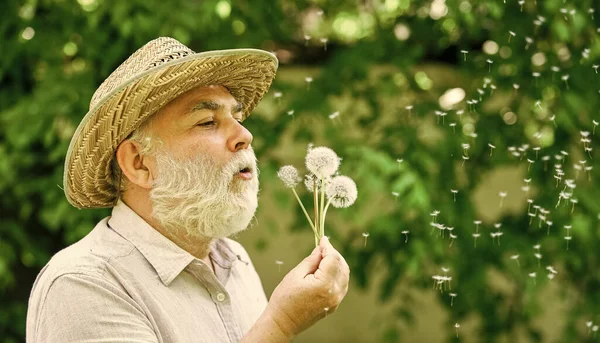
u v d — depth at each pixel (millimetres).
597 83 3514
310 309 1581
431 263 3816
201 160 1684
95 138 1679
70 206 3553
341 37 4457
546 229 3600
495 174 4754
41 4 3807
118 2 3426
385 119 4012
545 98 3658
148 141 1688
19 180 3883
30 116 3529
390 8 3980
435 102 3863
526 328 4027
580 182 3678
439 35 4023
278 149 4039
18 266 4145
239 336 1727
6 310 3994
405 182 3264
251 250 4941
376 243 3797
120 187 1767
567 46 3652
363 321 5121
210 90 1729
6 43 3695
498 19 3596
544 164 3627
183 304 1654
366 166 3350
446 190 3609
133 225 1712
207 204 1666
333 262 1605
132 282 1615
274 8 4047
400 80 3988
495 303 3949
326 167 1718
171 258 1672
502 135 3701
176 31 3430
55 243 4195
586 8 3273
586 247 3633
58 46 3717
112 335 1507
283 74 4512
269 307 1597
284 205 3576
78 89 3607
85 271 1572
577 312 3855
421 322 5070
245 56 1746
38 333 1564
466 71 3855
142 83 1604
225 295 1728
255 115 3803
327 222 3818
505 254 3770
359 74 3770
